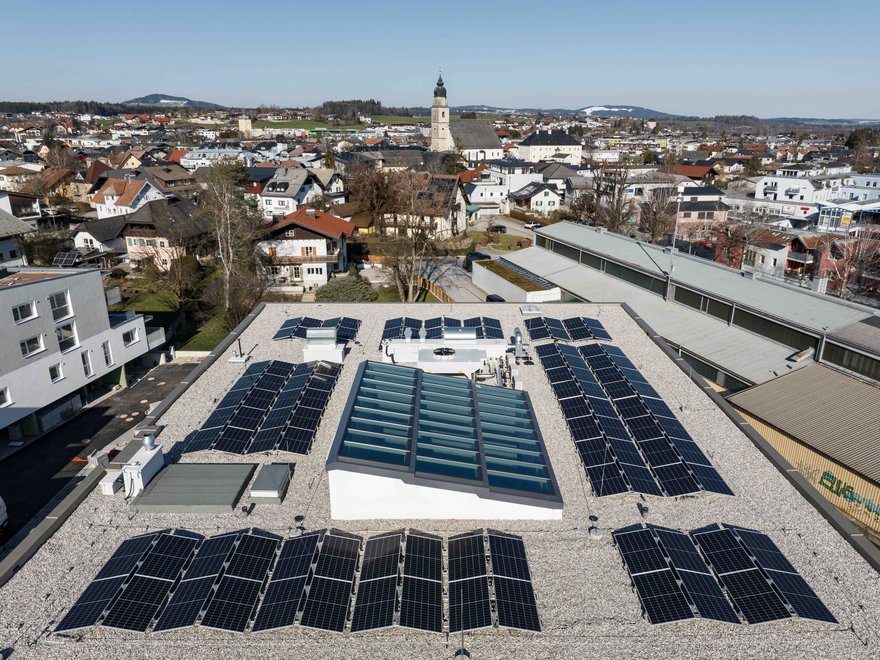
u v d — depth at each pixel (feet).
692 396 86.12
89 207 393.09
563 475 66.69
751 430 75.00
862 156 631.56
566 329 111.14
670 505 61.41
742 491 63.77
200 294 208.44
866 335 104.83
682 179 377.71
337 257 238.68
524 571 51.57
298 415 76.28
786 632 45.78
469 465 60.29
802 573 51.93
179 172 431.02
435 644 45.39
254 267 221.66
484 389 78.89
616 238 188.85
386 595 48.70
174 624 46.37
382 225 307.17
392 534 56.24
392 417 66.85
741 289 133.18
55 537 56.59
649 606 47.78
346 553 53.72
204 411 81.92
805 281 213.46
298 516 59.93
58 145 622.13
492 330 105.70
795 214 313.53
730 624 46.52
